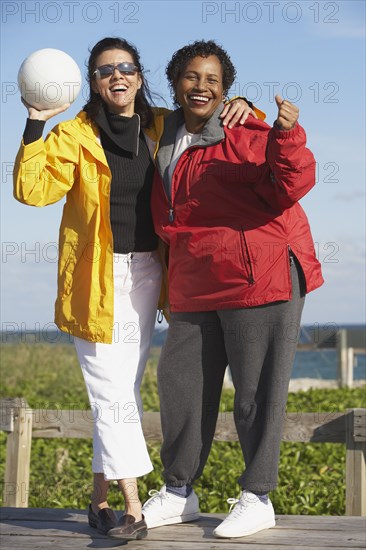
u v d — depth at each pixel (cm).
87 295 391
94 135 396
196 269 391
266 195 380
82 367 397
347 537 389
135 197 402
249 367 390
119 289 399
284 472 787
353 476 508
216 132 393
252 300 382
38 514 439
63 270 398
